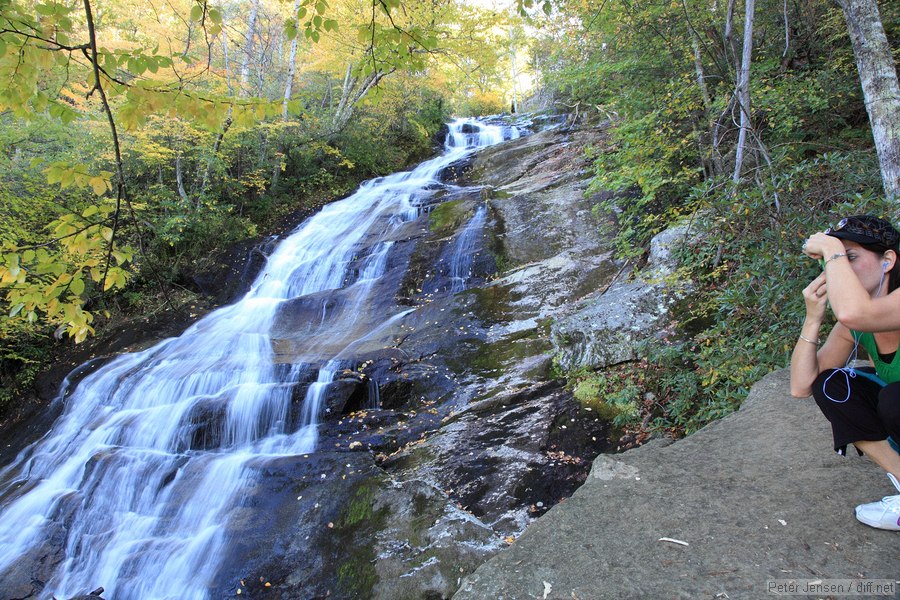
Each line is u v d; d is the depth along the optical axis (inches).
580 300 312.7
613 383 235.0
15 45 105.0
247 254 480.4
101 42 414.0
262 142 568.1
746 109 234.8
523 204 433.1
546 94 981.8
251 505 208.8
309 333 357.7
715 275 218.5
